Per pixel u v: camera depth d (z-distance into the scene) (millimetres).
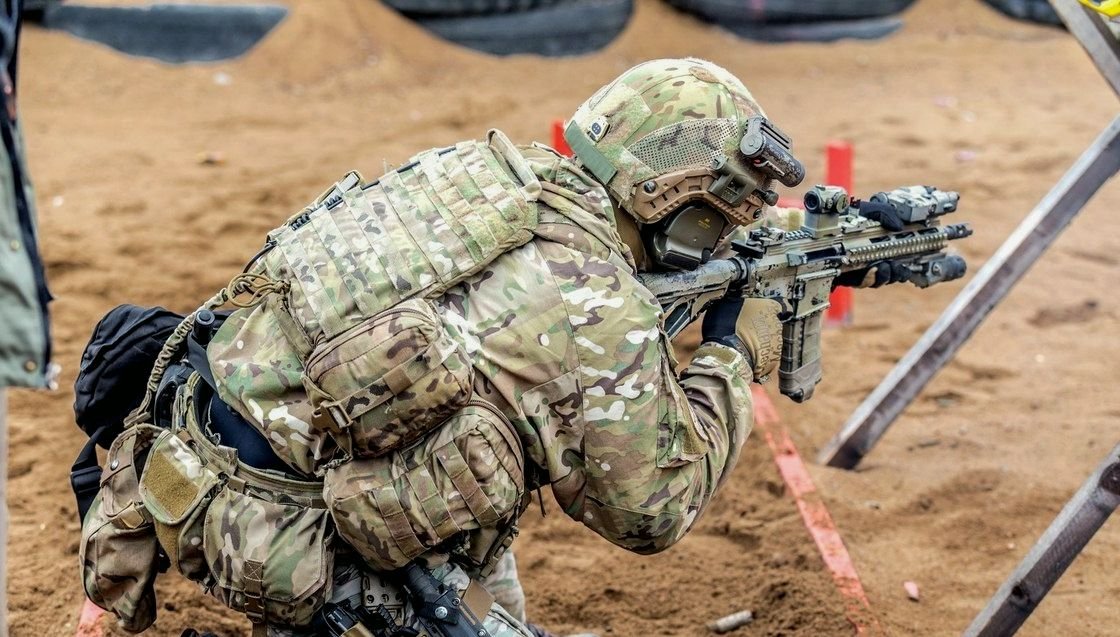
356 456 3645
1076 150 15203
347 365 3502
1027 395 8383
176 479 3855
